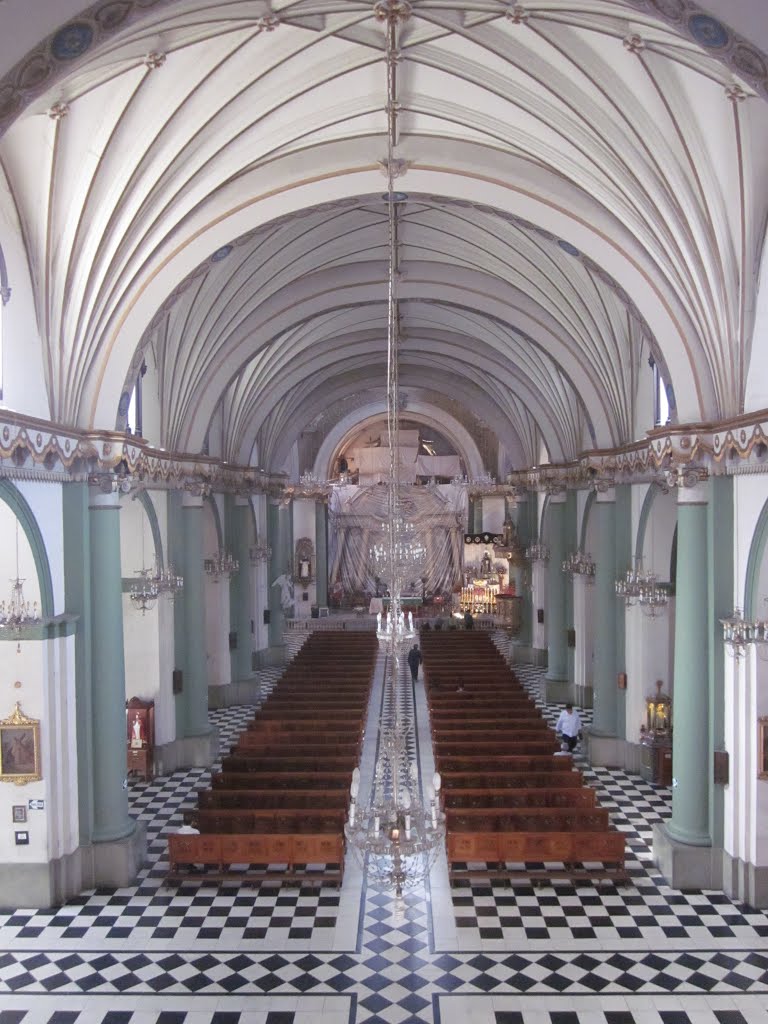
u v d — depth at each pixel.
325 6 10.22
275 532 34.47
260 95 12.05
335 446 48.88
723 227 12.87
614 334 19.53
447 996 10.97
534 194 13.99
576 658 26.80
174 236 14.05
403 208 17.61
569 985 11.23
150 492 20.16
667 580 19.92
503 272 19.45
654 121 11.80
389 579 15.46
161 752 20.61
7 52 6.57
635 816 17.53
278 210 14.40
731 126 11.51
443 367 33.47
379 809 10.26
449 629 41.28
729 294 13.34
